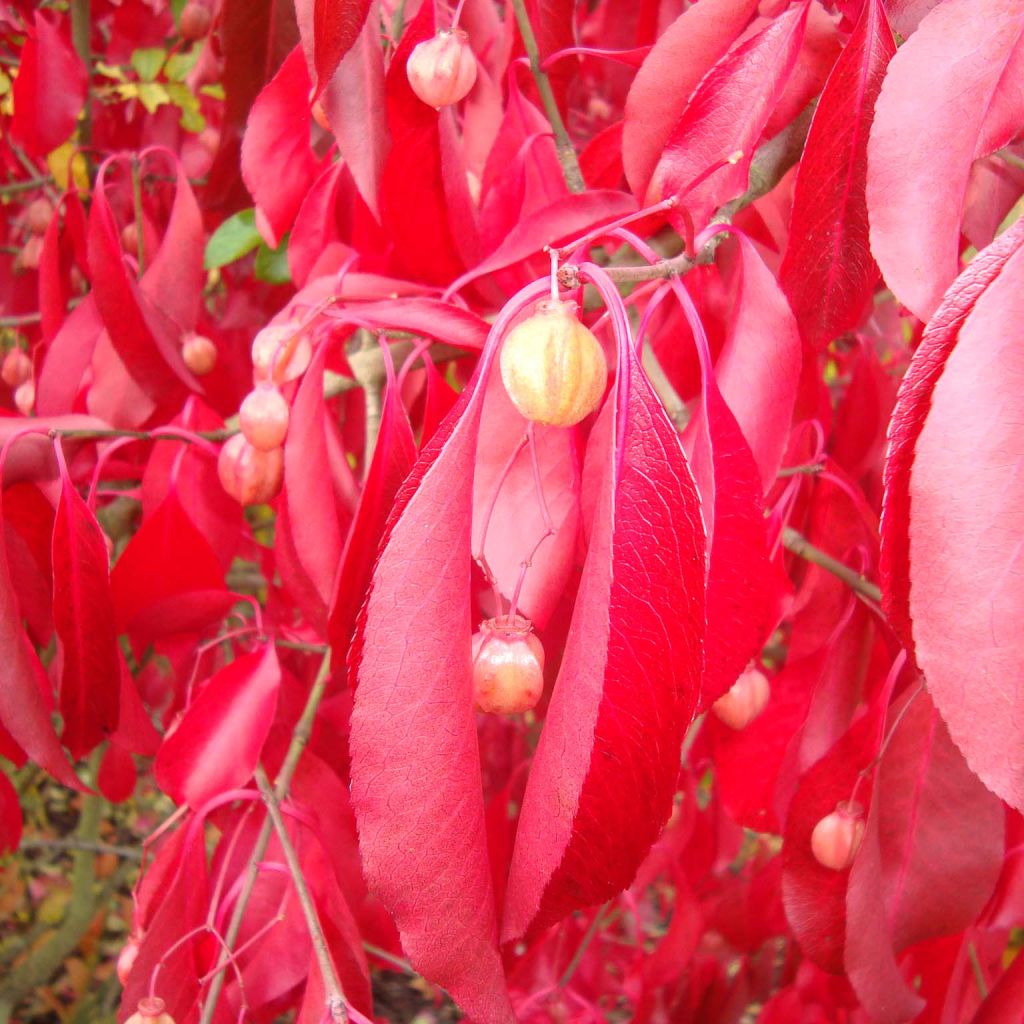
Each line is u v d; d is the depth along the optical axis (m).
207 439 0.34
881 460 0.37
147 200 0.54
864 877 0.27
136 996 0.28
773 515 0.32
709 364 0.19
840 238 0.22
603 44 0.43
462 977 0.17
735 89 0.22
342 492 0.28
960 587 0.15
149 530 0.32
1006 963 0.62
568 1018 0.49
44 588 0.34
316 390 0.26
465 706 0.17
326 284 0.28
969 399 0.15
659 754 0.16
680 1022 0.55
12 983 0.80
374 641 0.16
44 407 0.36
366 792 0.16
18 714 0.28
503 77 0.34
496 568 0.22
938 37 0.18
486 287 0.28
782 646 0.75
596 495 0.21
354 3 0.20
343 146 0.25
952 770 0.27
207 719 0.29
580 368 0.17
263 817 0.33
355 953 0.30
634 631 0.16
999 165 0.27
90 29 0.62
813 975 0.47
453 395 0.25
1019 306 0.15
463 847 0.17
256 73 0.39
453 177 0.26
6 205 0.75
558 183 0.28
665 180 0.22
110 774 0.36
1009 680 0.15
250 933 0.31
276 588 0.42
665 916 0.95
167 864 0.30
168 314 0.38
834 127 0.21
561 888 0.17
